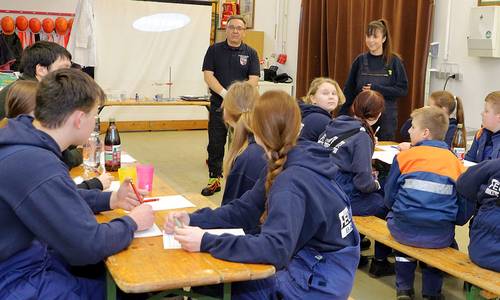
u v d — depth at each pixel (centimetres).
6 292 162
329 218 179
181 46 814
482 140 361
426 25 528
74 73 169
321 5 669
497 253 243
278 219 165
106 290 178
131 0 771
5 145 159
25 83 228
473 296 245
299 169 174
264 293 189
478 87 502
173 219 185
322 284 182
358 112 320
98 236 158
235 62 505
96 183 226
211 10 822
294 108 176
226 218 196
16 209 153
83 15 703
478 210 267
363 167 308
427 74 541
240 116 237
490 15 468
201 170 595
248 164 226
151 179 234
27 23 729
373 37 454
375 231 301
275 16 802
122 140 745
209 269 154
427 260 262
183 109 841
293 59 769
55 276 171
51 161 158
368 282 326
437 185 268
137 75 794
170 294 174
